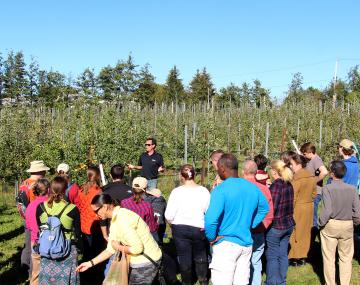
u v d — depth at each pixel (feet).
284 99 110.63
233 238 16.56
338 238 20.83
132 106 72.84
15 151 47.29
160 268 17.38
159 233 23.38
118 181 22.25
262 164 21.98
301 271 24.45
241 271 16.85
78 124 53.67
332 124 73.15
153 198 23.21
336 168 20.42
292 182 23.90
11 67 125.59
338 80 154.61
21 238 31.32
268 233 20.71
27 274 23.77
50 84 128.06
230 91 157.69
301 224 24.22
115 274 16.25
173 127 67.00
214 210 16.21
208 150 56.29
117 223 16.29
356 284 22.53
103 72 131.23
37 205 19.04
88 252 22.71
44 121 63.67
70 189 22.79
